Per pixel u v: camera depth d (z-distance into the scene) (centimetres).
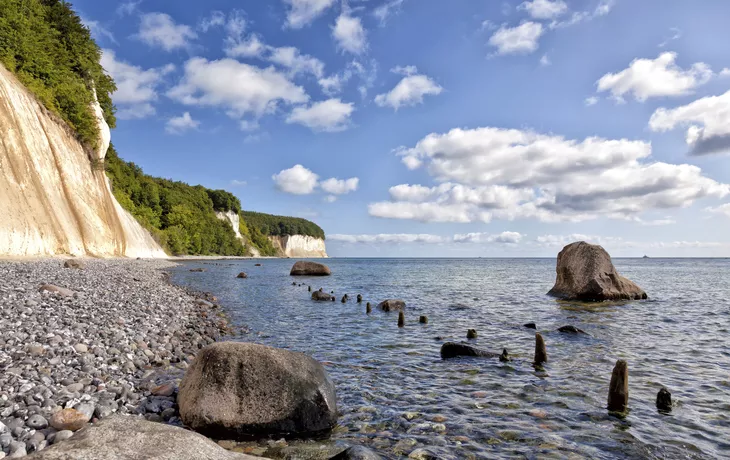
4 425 576
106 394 750
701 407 805
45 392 702
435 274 6053
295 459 595
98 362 917
